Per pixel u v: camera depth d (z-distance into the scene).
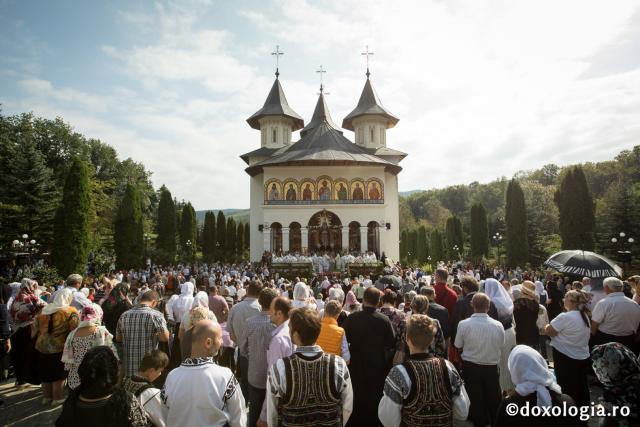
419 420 3.77
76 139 62.12
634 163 84.25
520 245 41.00
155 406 4.10
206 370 3.85
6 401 8.32
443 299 8.08
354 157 43.34
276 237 45.03
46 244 38.06
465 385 6.00
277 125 54.31
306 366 3.69
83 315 6.86
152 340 6.40
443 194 141.00
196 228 63.38
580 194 35.75
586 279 11.98
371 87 55.06
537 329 7.00
